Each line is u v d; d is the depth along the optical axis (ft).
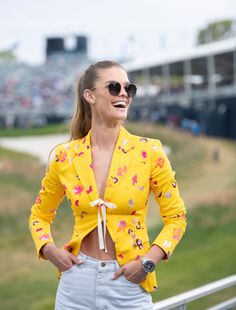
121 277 9.59
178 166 136.26
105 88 9.88
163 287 58.90
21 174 117.91
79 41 263.70
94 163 9.96
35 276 67.36
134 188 9.68
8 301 57.57
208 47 197.67
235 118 185.57
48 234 10.37
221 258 70.79
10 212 95.20
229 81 199.41
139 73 227.40
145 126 181.47
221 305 15.21
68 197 10.03
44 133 189.47
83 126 10.69
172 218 9.88
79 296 9.76
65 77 233.35
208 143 168.35
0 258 74.90
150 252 9.53
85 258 9.81
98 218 9.64
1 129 203.10
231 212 92.79
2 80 230.48
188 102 203.51
